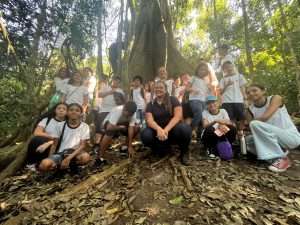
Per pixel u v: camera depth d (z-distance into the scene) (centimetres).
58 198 303
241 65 1380
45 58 920
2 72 800
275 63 1192
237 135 462
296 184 317
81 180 356
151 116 395
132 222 247
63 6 908
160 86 393
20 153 443
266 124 377
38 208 288
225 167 365
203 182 316
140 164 382
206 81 509
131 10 905
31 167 406
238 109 493
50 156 376
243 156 416
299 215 243
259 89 404
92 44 1001
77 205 286
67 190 324
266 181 321
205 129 412
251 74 1041
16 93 750
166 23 900
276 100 393
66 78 564
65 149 390
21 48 826
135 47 859
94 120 591
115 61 926
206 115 439
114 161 414
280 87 927
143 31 865
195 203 270
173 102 397
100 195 303
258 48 1351
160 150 405
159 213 257
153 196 288
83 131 400
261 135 377
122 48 898
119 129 418
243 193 287
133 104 427
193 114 483
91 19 955
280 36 1137
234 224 234
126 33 902
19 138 578
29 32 858
